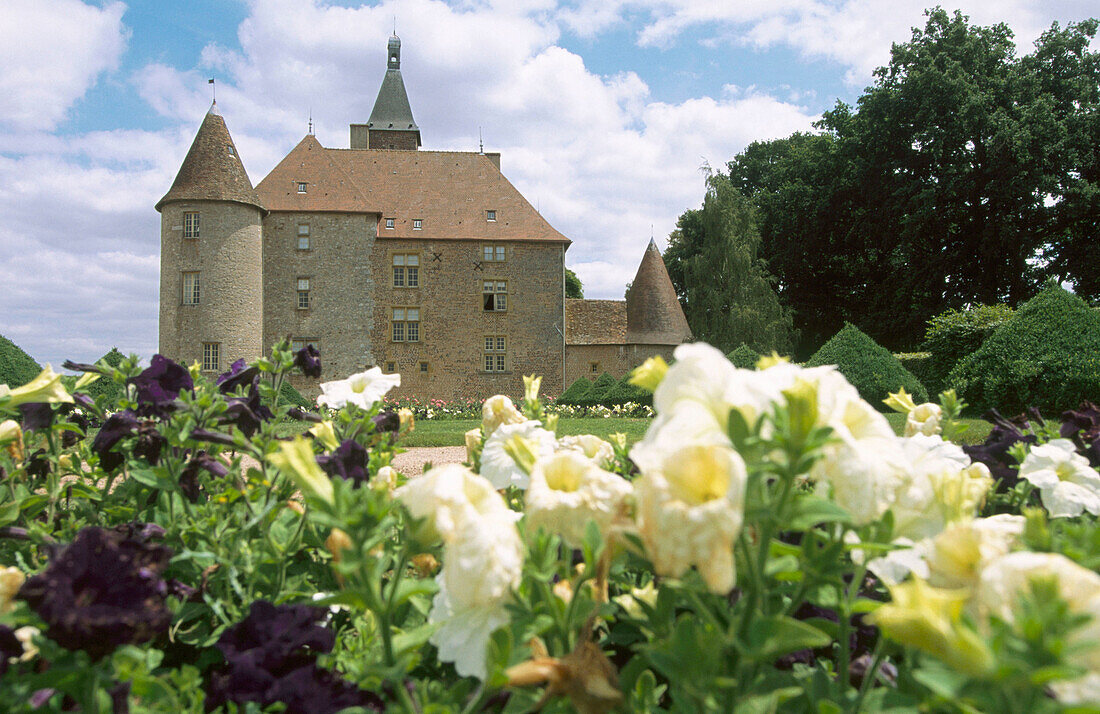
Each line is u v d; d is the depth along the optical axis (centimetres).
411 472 800
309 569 184
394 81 6116
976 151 3186
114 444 172
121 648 96
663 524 80
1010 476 210
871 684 110
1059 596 72
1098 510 160
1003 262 3180
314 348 219
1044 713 68
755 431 89
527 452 131
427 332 3866
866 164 3444
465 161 4284
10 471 201
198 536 166
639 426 1836
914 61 3322
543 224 4075
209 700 119
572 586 123
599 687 94
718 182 3581
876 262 3641
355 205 3844
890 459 102
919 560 112
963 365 1612
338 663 138
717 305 3484
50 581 90
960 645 68
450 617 107
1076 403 1413
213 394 182
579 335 4144
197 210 3453
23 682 97
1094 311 1490
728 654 100
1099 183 3022
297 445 101
